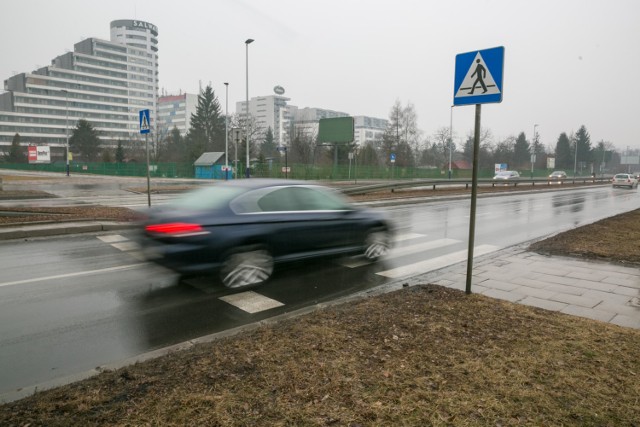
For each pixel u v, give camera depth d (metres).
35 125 136.38
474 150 5.20
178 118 153.50
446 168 65.12
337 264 7.68
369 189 22.41
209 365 3.34
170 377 3.15
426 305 4.90
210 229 5.76
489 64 4.84
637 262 7.52
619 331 4.17
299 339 3.88
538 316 4.57
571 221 14.48
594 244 9.18
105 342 4.29
